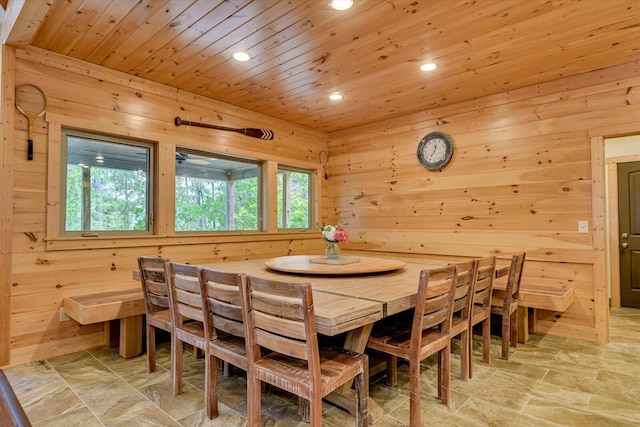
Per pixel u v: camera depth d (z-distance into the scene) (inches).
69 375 96.6
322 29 96.7
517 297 118.4
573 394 86.7
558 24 94.0
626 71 118.5
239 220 167.6
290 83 134.3
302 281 89.3
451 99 152.1
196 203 151.9
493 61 116.2
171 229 138.3
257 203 175.8
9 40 97.9
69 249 113.2
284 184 189.2
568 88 129.3
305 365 64.9
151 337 98.7
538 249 135.2
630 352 114.6
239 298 68.2
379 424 74.4
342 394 78.6
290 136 185.9
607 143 181.9
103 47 107.5
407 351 73.5
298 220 195.9
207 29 97.0
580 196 126.9
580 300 127.0
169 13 89.4
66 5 86.2
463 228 154.5
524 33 98.7
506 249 142.6
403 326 88.4
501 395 86.1
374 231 185.2
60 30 98.0
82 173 119.8
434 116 163.8
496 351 117.2
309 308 56.6
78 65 115.7
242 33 99.1
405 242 172.9
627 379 94.8
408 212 172.4
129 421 74.5
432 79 130.6
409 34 99.2
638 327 143.1
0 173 99.7
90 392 86.9
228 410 79.2
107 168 125.6
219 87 139.2
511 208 141.8
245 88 140.1
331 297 71.2
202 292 75.4
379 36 100.5
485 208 148.4
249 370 66.1
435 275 74.5
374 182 185.6
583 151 126.3
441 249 160.9
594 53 110.9
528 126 137.9
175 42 104.2
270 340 63.2
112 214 126.3
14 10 87.8
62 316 111.7
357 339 73.9
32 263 106.3
